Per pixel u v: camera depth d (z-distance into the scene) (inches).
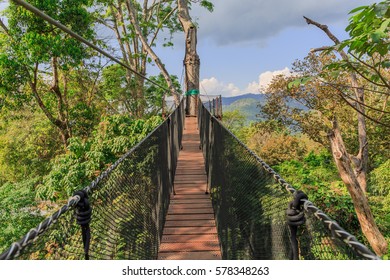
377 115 524.1
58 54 539.5
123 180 84.5
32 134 837.2
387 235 289.9
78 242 51.4
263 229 75.4
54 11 560.1
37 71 673.0
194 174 278.5
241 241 103.0
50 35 550.3
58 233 45.1
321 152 690.2
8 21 551.8
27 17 543.5
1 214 401.7
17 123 848.3
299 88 543.2
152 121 442.6
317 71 522.0
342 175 218.5
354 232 285.7
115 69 880.3
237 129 1704.0
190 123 655.8
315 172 509.4
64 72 719.7
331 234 39.7
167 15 1126.4
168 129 224.7
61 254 44.8
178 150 354.3
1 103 629.0
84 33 622.2
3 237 394.3
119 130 437.7
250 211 90.0
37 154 851.4
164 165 185.6
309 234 48.6
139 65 1130.0
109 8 1058.7
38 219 421.4
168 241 152.3
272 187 67.3
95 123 764.0
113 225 71.7
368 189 447.2
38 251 40.3
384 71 385.4
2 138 860.6
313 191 310.5
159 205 151.5
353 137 578.6
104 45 812.0
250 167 89.0
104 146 405.7
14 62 547.2
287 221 51.8
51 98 763.4
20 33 558.3
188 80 824.9
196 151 382.0
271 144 784.3
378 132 553.3
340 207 290.2
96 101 881.5
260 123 708.0
